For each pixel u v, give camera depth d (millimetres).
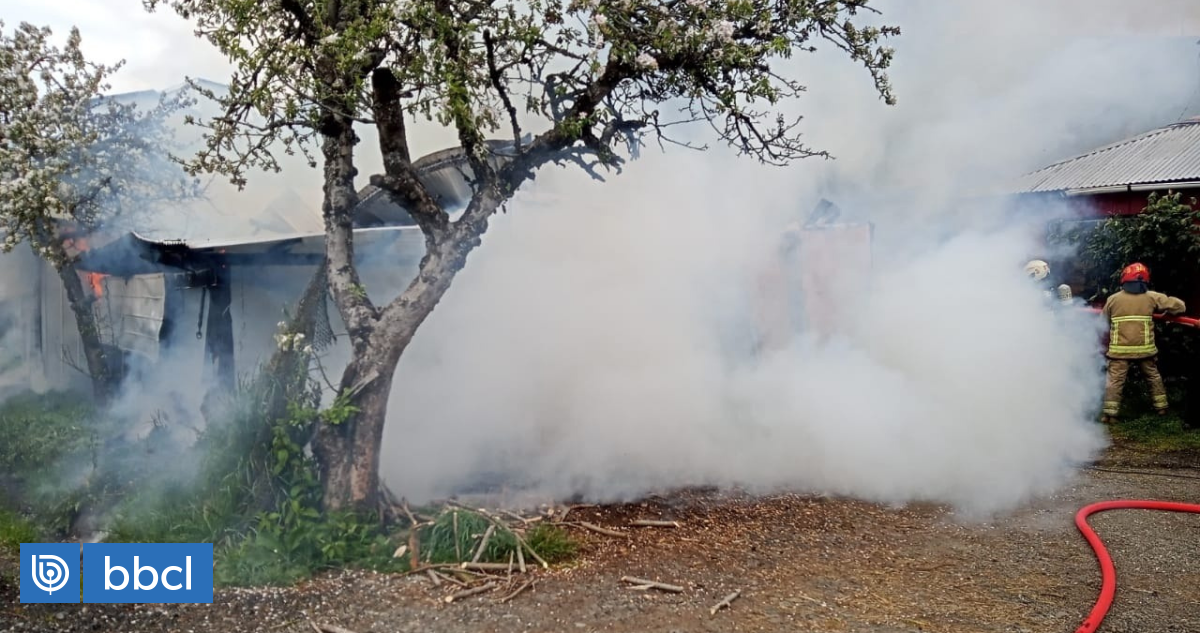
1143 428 6695
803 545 4320
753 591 3660
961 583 3807
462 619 3326
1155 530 4539
